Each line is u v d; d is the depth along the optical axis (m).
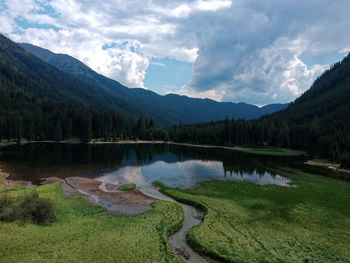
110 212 36.66
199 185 58.47
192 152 141.62
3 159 86.56
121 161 95.69
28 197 32.88
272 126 181.00
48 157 96.38
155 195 50.47
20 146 134.75
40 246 23.94
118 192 51.03
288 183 60.81
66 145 153.88
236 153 138.50
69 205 38.41
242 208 40.19
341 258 24.64
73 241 25.52
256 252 25.59
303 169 83.81
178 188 55.44
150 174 72.25
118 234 28.06
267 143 184.88
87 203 40.62
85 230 28.55
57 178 60.47
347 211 39.19
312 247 26.88
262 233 30.27
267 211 38.66
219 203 42.66
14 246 23.41
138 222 32.56
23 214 29.44
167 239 28.30
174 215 36.41
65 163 84.69
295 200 45.19
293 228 31.98
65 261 21.66
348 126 132.75
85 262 21.77
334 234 30.36
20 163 80.19
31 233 26.31
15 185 51.28
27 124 172.25
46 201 31.84
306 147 144.88
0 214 29.23
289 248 26.55
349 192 52.22
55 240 25.44
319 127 148.75
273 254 25.17
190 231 30.23
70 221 31.28
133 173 73.06
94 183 58.09
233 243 27.45
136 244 25.92
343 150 97.44
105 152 123.62
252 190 53.28
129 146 171.38
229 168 84.75
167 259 23.42
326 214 37.62
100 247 24.59
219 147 184.25
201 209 41.00
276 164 95.31
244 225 32.75
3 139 150.38
